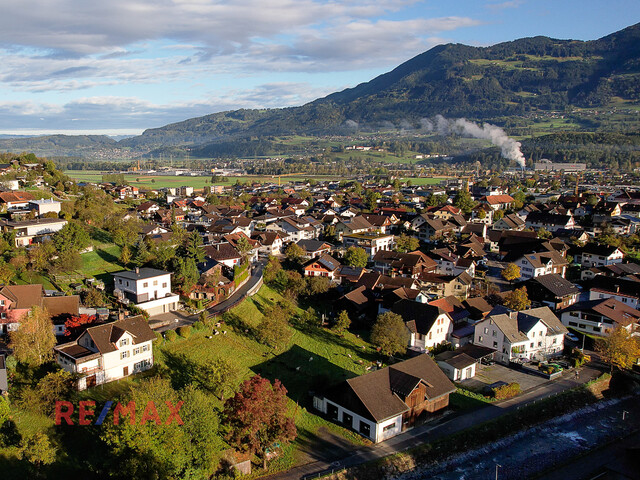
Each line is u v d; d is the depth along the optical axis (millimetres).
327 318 91188
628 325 88688
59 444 50406
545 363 79750
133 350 61656
